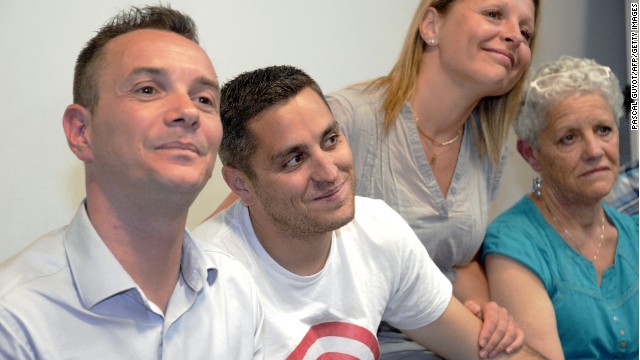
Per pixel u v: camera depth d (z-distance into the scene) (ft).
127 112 2.91
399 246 4.43
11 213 4.96
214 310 3.41
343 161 3.78
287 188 3.73
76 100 3.11
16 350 2.79
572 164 5.53
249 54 5.99
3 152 4.90
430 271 4.65
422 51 5.28
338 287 4.18
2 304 2.83
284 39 6.21
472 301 5.15
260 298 3.77
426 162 5.19
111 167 2.95
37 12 4.96
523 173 8.48
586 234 5.73
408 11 7.07
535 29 5.42
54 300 2.95
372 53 6.84
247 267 3.98
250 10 5.96
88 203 3.13
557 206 5.75
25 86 4.95
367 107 5.15
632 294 5.53
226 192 6.08
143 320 3.14
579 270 5.56
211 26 5.74
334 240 4.18
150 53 3.01
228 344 3.43
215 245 3.97
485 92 5.11
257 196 3.88
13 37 4.88
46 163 5.08
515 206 6.07
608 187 5.50
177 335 3.23
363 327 4.22
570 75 5.62
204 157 3.00
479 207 5.51
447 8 5.11
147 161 2.88
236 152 3.87
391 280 4.42
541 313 5.29
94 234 3.04
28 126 4.99
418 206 5.22
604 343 5.40
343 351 4.13
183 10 5.57
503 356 4.88
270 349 3.93
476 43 4.96
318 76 6.48
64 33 5.08
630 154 8.15
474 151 5.54
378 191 5.17
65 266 3.06
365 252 4.31
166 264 3.21
